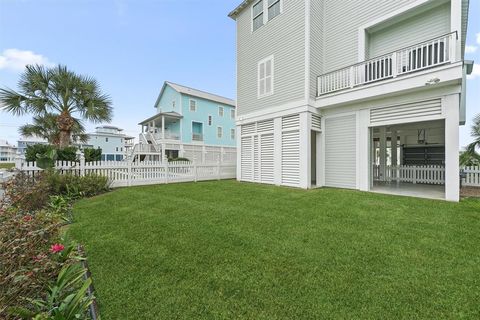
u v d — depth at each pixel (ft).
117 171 29.50
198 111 81.66
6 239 6.47
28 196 15.34
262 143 33.19
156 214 15.80
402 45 24.41
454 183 19.07
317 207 17.40
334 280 7.63
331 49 28.71
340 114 27.12
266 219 14.48
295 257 9.32
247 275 8.00
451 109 19.26
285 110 29.37
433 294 6.83
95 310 6.18
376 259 9.07
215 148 85.30
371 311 6.14
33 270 5.74
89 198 21.85
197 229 12.71
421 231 12.10
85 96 30.81
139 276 7.99
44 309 5.95
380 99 23.65
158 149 73.10
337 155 27.37
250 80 35.09
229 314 6.10
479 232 11.85
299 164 27.76
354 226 13.03
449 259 9.00
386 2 23.91
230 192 24.62
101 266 8.70
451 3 19.48
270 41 31.63
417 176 30.99
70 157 28.04
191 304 6.52
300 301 6.59
